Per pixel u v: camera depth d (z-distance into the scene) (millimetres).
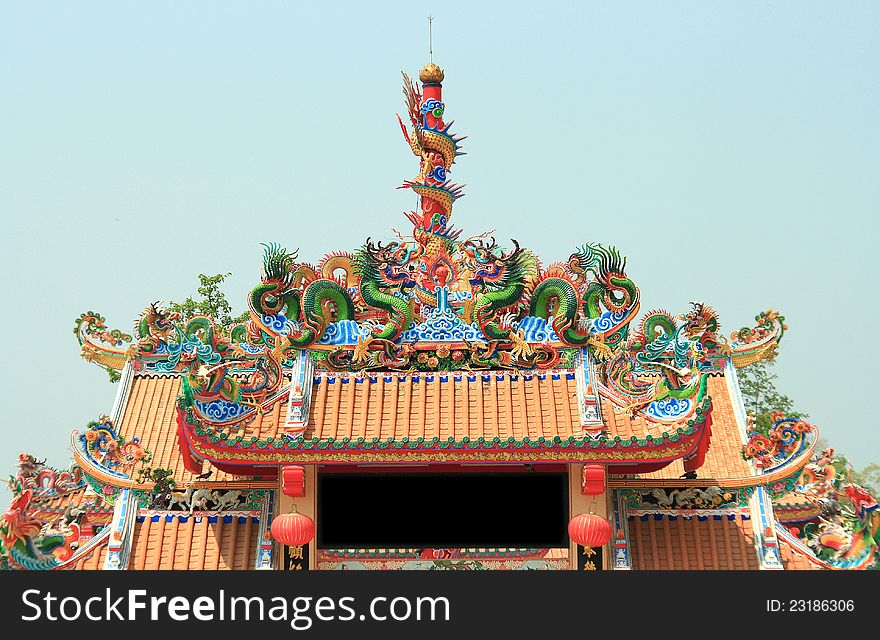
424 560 22031
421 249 22797
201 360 22547
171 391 28812
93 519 26391
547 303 22484
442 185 23781
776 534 23188
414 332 22594
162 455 27375
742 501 23281
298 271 22656
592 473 21125
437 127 23953
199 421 21047
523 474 22047
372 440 20984
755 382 46688
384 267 22719
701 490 23297
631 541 22875
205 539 22984
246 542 22875
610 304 22375
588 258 22484
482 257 22609
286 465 21344
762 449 23391
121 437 23594
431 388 22234
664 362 22969
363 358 22516
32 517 22500
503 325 22484
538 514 22031
